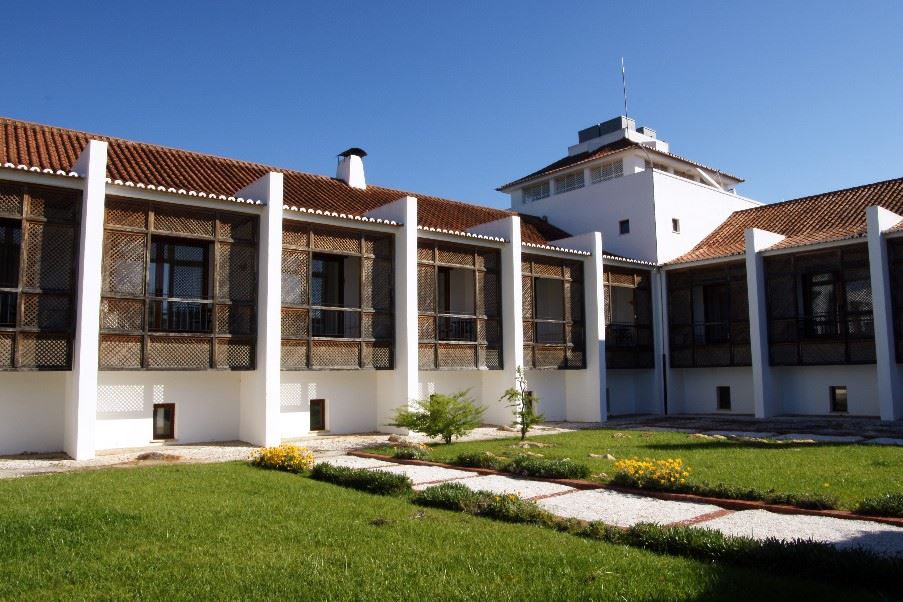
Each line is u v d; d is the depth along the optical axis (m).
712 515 7.97
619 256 27.39
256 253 16.50
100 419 15.34
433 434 16.06
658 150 29.09
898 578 5.12
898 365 21.39
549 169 33.19
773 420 22.22
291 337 16.80
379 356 18.52
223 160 22.73
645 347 26.14
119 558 6.07
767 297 24.03
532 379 23.38
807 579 5.40
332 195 22.45
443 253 20.33
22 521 7.30
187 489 9.47
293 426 18.17
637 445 15.02
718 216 29.86
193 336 15.42
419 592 5.16
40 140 18.22
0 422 14.14
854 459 11.99
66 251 14.02
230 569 5.73
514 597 5.05
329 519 7.59
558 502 8.86
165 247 16.42
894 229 21.22
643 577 5.46
